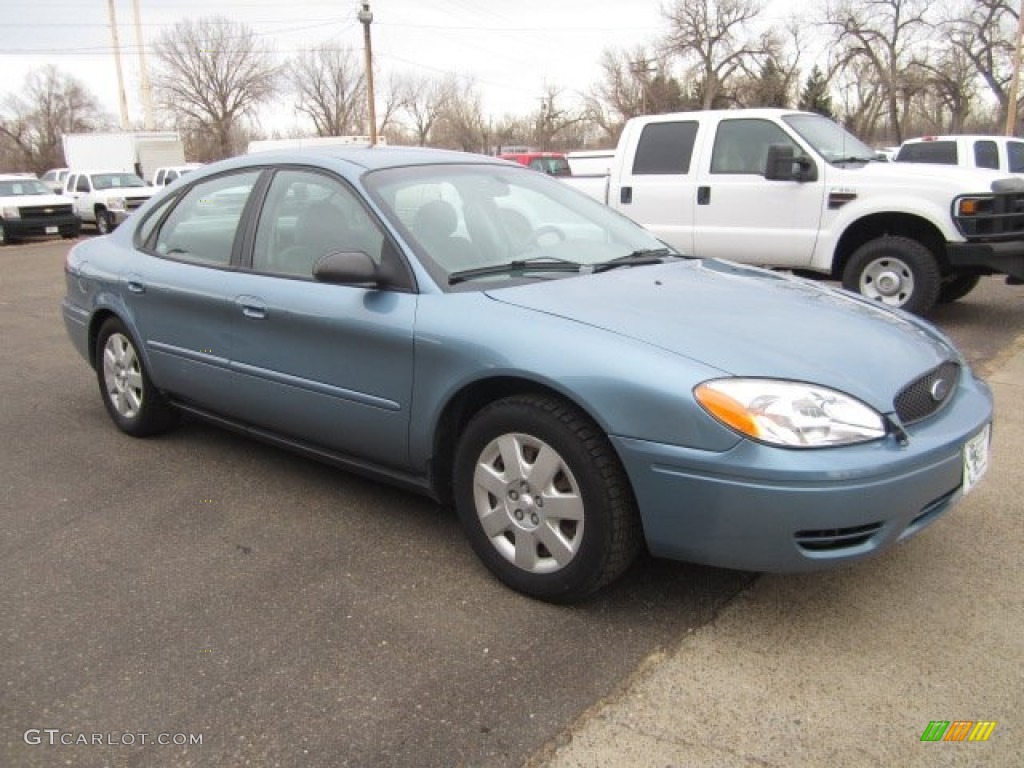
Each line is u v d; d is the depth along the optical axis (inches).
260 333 150.7
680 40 2331.4
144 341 180.4
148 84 1707.7
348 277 129.4
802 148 294.2
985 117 2228.1
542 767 89.7
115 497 163.0
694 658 107.4
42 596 126.7
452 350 121.7
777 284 142.6
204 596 125.5
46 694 103.6
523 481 118.4
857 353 113.5
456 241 139.3
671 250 164.9
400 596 123.9
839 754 90.5
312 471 173.5
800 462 99.6
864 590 122.2
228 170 171.8
